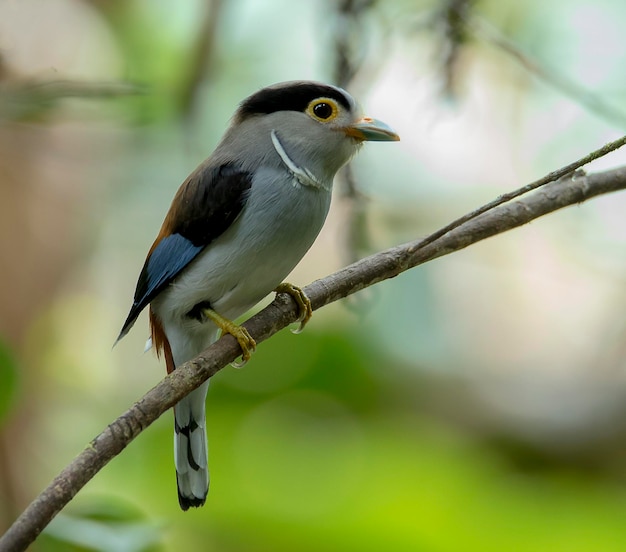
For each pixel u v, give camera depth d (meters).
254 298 6.97
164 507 10.55
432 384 11.88
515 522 10.65
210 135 12.15
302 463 10.97
